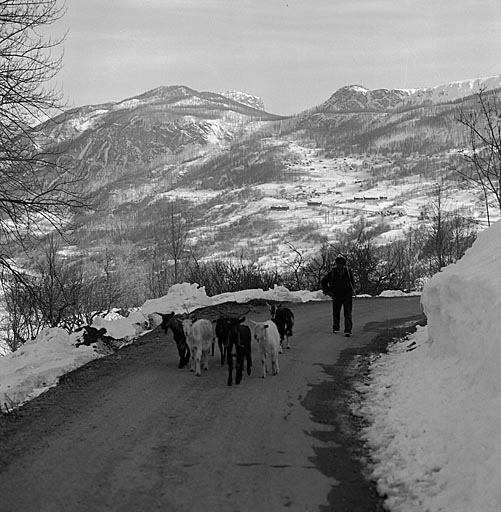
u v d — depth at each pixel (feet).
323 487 21.77
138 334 53.42
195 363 39.24
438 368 33.27
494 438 21.72
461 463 21.94
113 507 19.72
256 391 34.45
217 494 20.88
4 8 44.68
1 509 19.52
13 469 22.75
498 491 18.89
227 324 36.52
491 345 25.93
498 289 28.32
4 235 50.31
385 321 62.08
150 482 21.70
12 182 47.67
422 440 25.11
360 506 20.39
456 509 19.36
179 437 26.48
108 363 41.52
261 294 80.53
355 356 44.86
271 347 37.93
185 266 132.46
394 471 22.90
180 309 65.36
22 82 45.50
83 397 32.83
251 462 23.86
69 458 23.85
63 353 44.75
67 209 50.57
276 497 20.81
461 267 37.88
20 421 28.68
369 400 32.94
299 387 35.60
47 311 82.02
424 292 39.58
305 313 67.82
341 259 53.83
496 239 39.29
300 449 25.48
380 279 110.52
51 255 80.07
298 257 154.71
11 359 43.78
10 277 57.21
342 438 27.04
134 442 25.71
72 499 20.25
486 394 25.39
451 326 33.73
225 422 28.71
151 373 38.45
